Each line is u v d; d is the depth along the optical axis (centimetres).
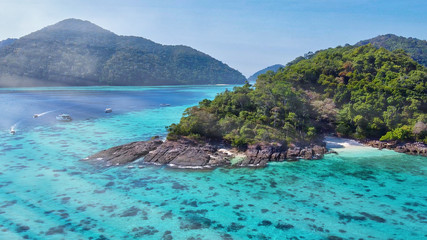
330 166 6072
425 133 7238
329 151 7044
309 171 5788
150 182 5175
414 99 8206
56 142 7856
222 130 7281
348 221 3969
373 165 6147
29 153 6781
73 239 3472
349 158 6600
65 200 4441
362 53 12288
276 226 3838
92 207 4253
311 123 8288
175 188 4950
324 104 9162
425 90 8806
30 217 3944
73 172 5588
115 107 15250
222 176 5497
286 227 3816
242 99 8400
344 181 5303
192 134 7175
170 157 6222
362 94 8731
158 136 8112
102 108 14662
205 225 3844
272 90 8675
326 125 8769
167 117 12394
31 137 8375
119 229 3712
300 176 5531
